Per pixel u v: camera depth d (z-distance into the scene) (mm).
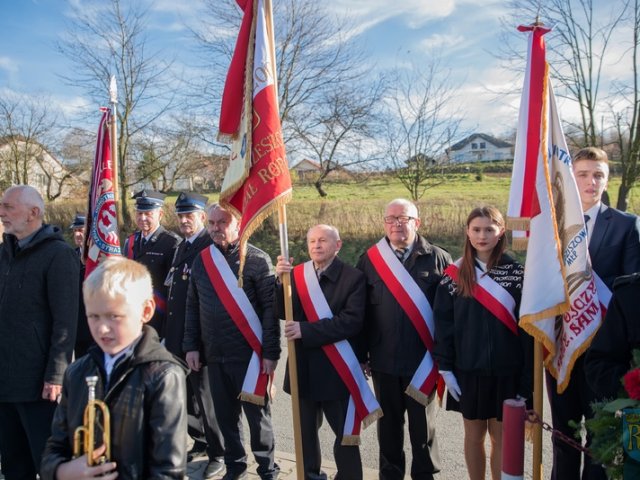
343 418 3627
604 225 3275
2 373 3227
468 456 3447
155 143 20500
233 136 3598
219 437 4188
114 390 2051
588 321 3037
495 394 3312
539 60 3162
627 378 2059
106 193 4316
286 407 5727
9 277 3287
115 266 2145
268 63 3445
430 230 14984
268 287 3938
